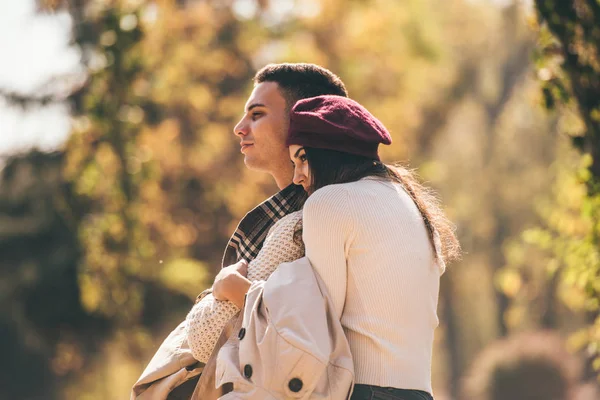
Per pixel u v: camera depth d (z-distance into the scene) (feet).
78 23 86.58
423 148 138.72
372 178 14.23
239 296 14.21
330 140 14.19
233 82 94.63
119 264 81.97
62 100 91.56
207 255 94.02
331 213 13.58
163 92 86.84
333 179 14.23
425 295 13.91
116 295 83.51
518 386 81.41
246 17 95.04
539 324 101.96
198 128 91.66
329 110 14.32
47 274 100.17
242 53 94.32
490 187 147.23
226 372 13.26
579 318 100.27
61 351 107.14
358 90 100.58
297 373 12.78
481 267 153.69
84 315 101.40
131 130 77.51
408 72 104.68
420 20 106.63
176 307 90.12
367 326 13.42
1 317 109.19
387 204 13.89
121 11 72.69
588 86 26.96
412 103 109.70
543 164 136.15
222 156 92.79
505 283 53.52
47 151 95.66
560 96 27.91
